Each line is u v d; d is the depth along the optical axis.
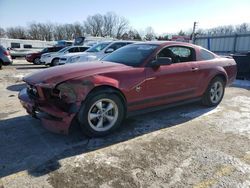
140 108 4.16
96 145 3.52
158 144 3.57
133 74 3.95
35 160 3.09
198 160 3.12
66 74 3.54
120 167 2.94
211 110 5.33
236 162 3.09
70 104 3.37
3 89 7.68
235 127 4.31
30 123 4.36
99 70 3.76
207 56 5.42
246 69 10.16
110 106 3.79
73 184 2.61
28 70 14.35
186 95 4.87
